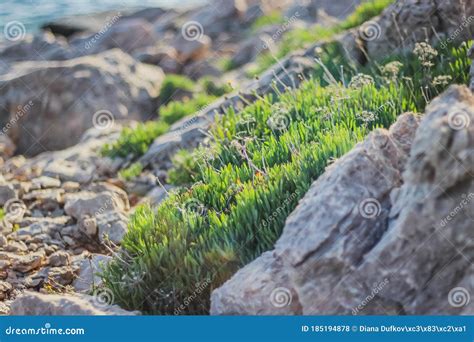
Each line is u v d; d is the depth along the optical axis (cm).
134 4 3028
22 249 815
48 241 847
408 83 836
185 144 1060
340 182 555
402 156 575
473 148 500
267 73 1109
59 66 1478
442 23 915
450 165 504
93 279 682
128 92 1506
